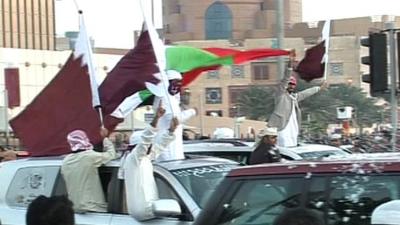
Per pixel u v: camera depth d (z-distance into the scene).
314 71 13.97
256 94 97.44
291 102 13.04
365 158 4.32
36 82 76.88
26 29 86.38
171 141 7.70
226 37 126.44
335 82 102.19
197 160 7.66
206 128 88.31
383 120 89.69
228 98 104.75
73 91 9.38
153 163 7.38
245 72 103.94
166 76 8.76
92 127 9.19
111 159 7.64
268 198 4.38
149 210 6.88
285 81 13.09
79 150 8.33
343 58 102.81
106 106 9.30
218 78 105.06
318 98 86.12
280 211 4.29
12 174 8.16
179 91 8.85
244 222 4.43
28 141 9.45
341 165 4.18
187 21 128.75
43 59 77.81
